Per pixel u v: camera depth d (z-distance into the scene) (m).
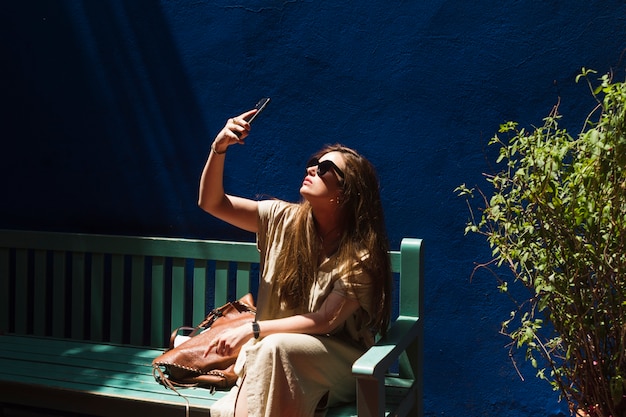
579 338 3.05
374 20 3.78
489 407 3.74
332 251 3.19
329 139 3.88
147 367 3.73
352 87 3.84
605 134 2.82
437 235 3.76
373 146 3.82
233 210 3.34
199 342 3.52
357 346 3.20
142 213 4.19
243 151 4.02
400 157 3.79
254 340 3.12
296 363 2.92
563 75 3.55
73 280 4.20
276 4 3.92
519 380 3.69
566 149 2.87
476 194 3.69
